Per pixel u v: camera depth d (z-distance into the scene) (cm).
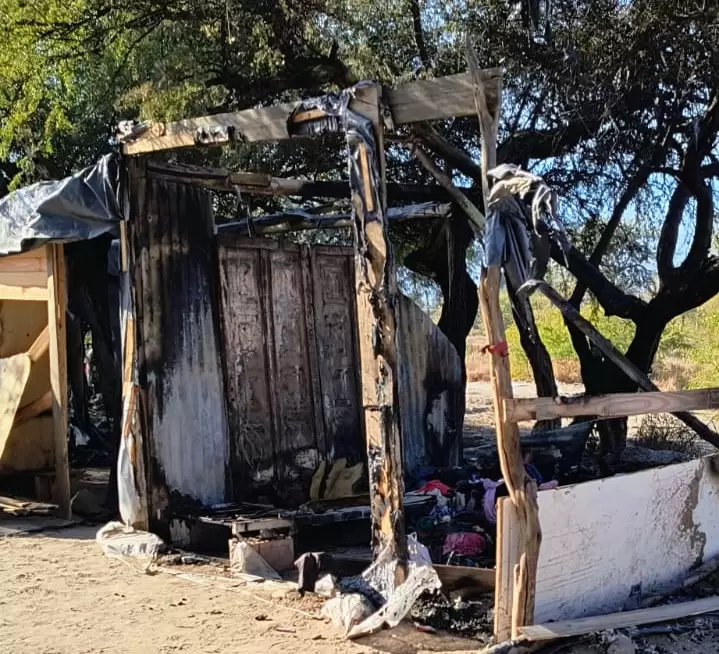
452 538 593
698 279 943
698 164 941
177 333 686
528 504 463
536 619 475
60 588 557
